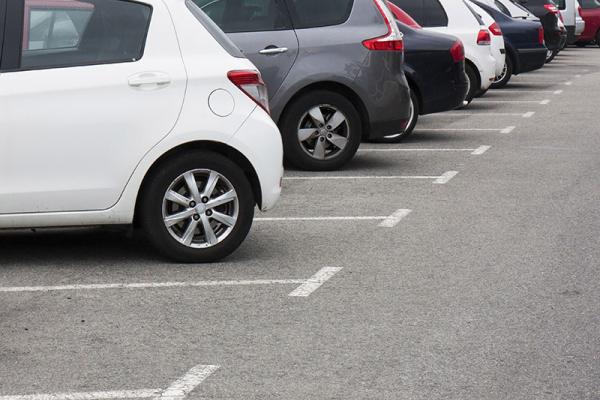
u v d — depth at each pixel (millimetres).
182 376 6379
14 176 8734
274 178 9180
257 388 6164
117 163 8828
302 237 10195
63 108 8727
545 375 6355
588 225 10695
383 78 13750
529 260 9250
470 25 21672
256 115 9102
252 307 7844
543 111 21672
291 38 13570
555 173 13930
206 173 9055
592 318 7520
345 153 13938
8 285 8523
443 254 9477
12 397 6055
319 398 6000
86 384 6262
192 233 9086
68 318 7605
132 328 7355
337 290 8297
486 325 7359
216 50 9086
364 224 10773
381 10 13883
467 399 5973
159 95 8859
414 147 16516
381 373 6402
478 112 21656
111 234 10453
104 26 8922
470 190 12688
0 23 8773
